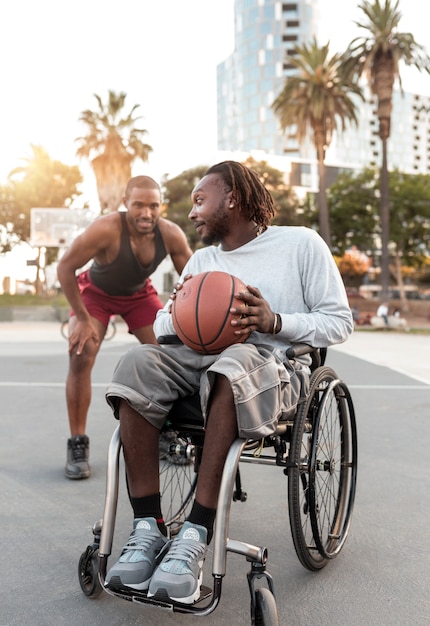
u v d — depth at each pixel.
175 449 2.34
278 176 40.09
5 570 2.57
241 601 2.29
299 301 2.42
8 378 8.56
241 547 1.93
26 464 4.26
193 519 1.98
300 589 2.39
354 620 2.15
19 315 30.77
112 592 1.97
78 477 3.89
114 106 34.97
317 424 2.36
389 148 128.38
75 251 3.62
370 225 40.22
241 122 107.44
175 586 1.84
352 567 2.61
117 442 2.12
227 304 2.16
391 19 28.70
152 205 3.66
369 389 7.72
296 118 30.97
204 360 2.21
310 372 2.42
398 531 3.03
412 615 2.19
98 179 35.38
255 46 104.94
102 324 4.02
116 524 3.12
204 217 2.42
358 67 29.66
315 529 2.39
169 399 2.09
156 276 39.44
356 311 31.14
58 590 2.38
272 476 4.02
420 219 40.53
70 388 3.92
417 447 4.77
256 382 1.98
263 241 2.45
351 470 2.81
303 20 103.44
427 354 13.14
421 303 43.00
